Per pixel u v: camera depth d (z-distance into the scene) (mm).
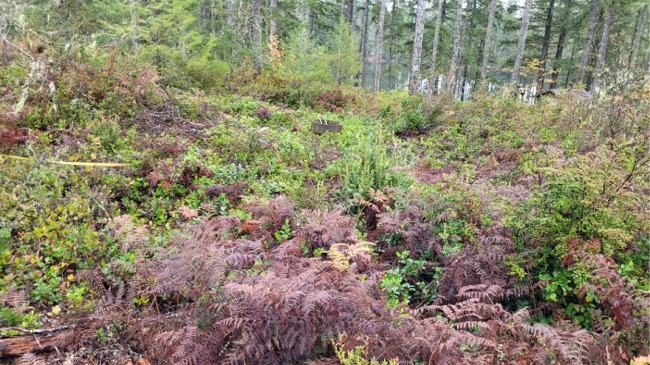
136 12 13992
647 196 3994
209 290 3059
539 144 8734
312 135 9453
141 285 3455
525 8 23484
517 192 5035
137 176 5777
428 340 2887
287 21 19062
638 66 8484
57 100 6977
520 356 2949
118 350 2986
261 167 6848
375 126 11078
